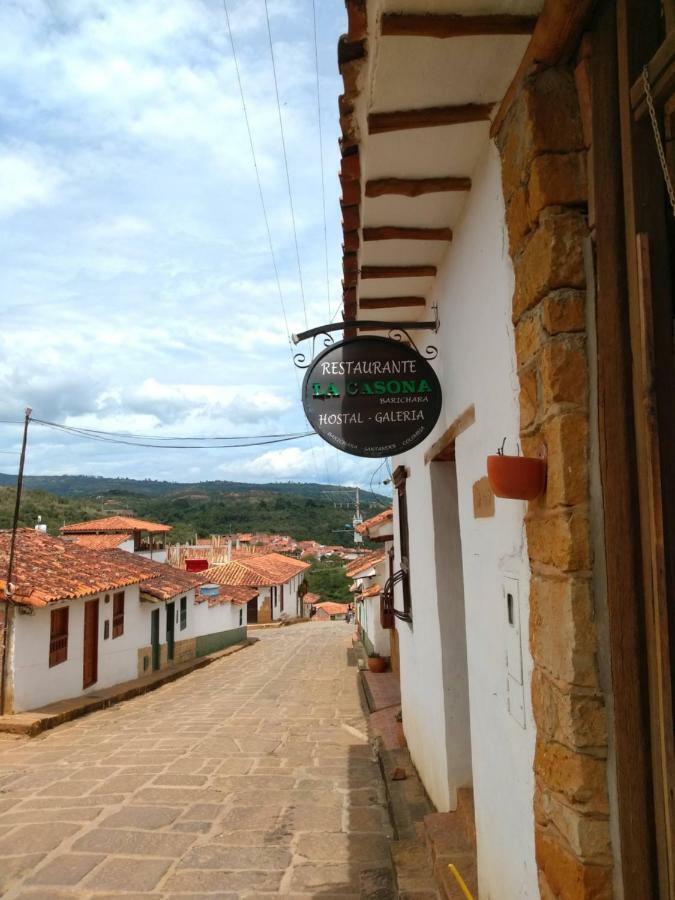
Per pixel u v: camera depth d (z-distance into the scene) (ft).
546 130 6.98
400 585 23.29
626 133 6.03
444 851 12.50
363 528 38.75
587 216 6.86
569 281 6.79
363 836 16.28
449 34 7.08
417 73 7.77
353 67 8.20
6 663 34.55
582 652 6.36
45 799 19.90
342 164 10.27
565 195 6.87
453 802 14.69
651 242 5.82
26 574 37.99
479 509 10.36
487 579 9.95
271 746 26.04
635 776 5.81
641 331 5.75
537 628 7.30
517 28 7.04
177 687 49.75
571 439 6.61
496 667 9.49
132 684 47.67
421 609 18.10
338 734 28.02
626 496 5.95
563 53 6.97
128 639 49.85
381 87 8.02
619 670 5.98
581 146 6.94
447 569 15.55
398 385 12.31
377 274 13.57
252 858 15.11
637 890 5.73
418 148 9.36
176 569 68.08
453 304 12.09
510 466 7.01
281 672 53.98
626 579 5.92
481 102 8.36
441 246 12.51
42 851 15.71
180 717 34.60
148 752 25.76
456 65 7.64
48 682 37.50
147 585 54.90
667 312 5.79
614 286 6.14
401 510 22.68
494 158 9.00
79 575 42.37
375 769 22.27
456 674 15.15
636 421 5.90
